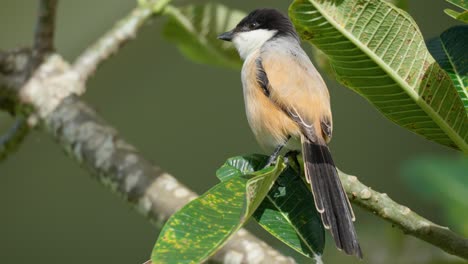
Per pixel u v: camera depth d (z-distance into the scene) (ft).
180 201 24.56
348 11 18.71
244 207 16.25
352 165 44.70
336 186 20.77
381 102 19.86
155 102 45.03
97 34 43.06
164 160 45.39
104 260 45.57
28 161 45.01
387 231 29.07
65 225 45.34
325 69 26.23
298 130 25.75
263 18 30.35
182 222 17.06
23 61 29.76
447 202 27.86
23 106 28.99
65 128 27.53
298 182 20.95
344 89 45.16
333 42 19.11
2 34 42.57
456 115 19.57
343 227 20.04
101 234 45.60
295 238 19.84
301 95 25.95
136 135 45.50
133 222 45.78
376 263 28.84
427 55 19.04
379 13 18.70
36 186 45.06
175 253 16.62
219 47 31.24
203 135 46.03
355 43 18.99
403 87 19.42
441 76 19.16
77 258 44.93
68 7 42.32
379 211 20.21
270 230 19.95
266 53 27.81
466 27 21.39
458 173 28.19
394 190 44.50
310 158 23.93
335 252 29.32
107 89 44.34
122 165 25.70
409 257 28.66
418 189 28.17
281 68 26.86
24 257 44.83
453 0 18.79
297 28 19.15
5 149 30.04
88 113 27.89
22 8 41.81
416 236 20.02
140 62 44.21
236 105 45.93
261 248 22.74
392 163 44.83
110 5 42.34
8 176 44.91
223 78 45.42
